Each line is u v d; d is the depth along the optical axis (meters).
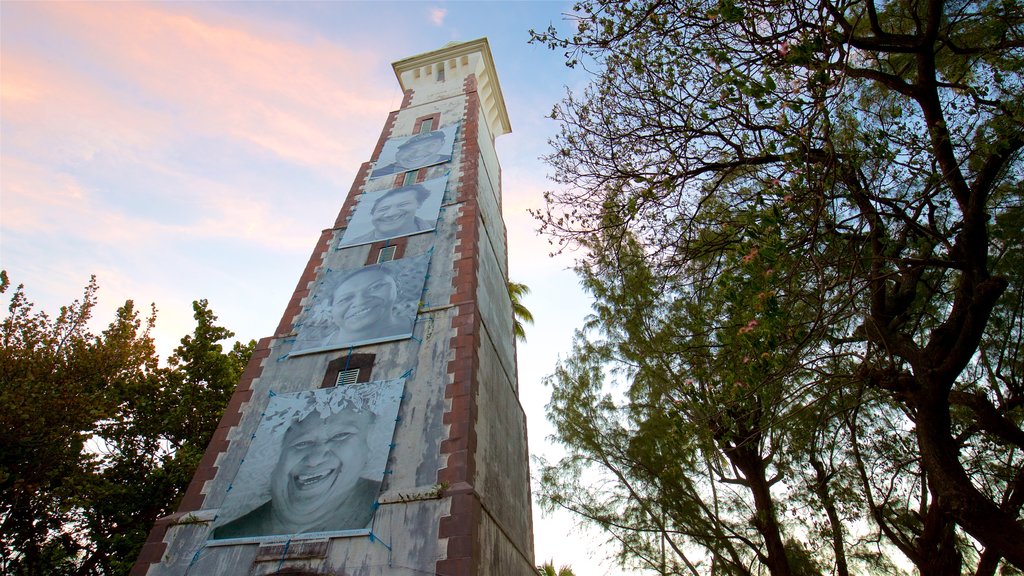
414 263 20.16
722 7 8.26
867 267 10.34
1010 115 8.58
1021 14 9.16
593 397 18.02
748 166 11.00
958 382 12.85
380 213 23.38
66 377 21.25
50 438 19.50
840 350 11.58
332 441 14.83
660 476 15.46
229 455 15.26
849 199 9.04
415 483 13.42
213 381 26.81
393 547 12.34
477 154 26.16
